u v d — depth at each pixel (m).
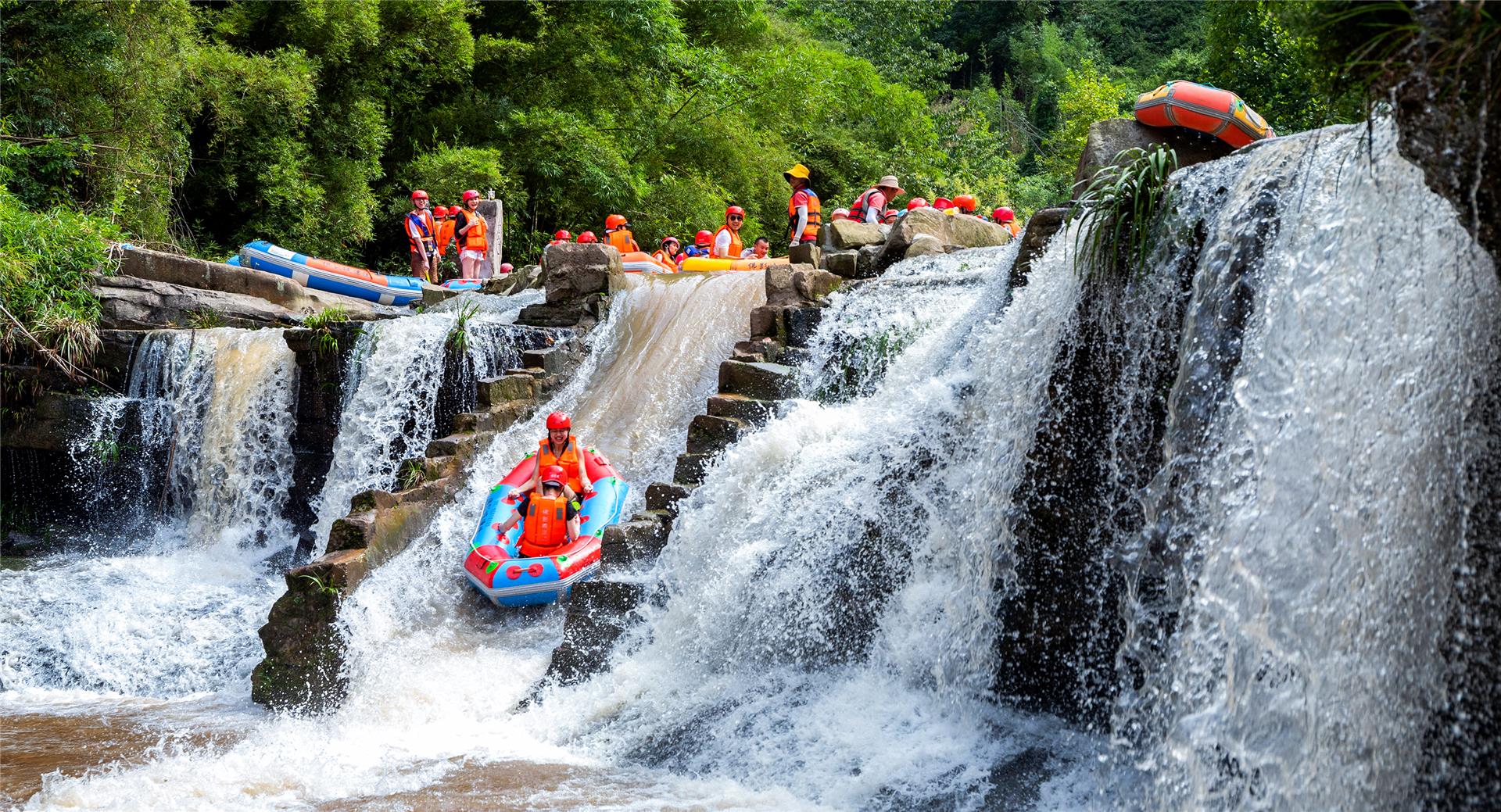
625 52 27.56
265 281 15.66
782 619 7.04
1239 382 4.95
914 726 6.14
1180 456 5.23
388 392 10.64
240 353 12.26
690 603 7.35
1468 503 3.91
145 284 14.48
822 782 5.74
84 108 17.58
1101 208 6.10
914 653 6.51
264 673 8.05
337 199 22.73
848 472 7.36
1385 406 4.23
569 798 5.71
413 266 20.14
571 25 26.92
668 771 6.19
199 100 20.09
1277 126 16.42
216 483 11.95
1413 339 4.16
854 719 6.28
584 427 10.10
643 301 11.52
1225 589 4.74
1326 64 3.73
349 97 23.72
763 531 7.48
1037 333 6.44
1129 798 5.04
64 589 10.33
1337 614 4.25
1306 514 4.47
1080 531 6.04
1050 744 5.76
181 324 14.62
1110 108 31.03
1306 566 4.42
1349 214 4.58
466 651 8.05
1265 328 4.91
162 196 19.14
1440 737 3.93
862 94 35.91
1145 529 5.35
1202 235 5.65
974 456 6.77
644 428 9.98
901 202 33.97
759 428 8.73
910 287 9.56
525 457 9.16
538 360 10.79
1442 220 4.09
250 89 20.77
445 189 23.52
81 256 13.89
